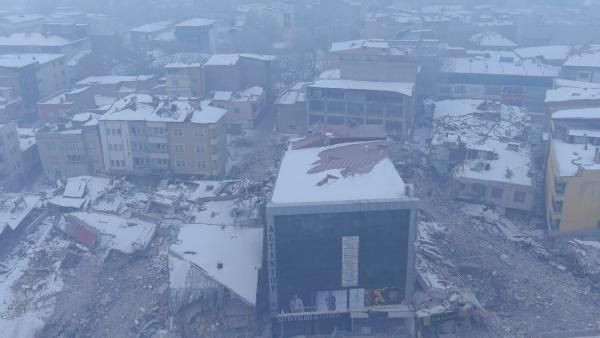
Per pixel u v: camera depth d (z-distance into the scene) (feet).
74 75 483.10
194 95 414.62
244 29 589.32
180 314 209.67
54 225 269.85
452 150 306.96
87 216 270.67
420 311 201.98
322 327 208.33
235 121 400.26
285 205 190.80
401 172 311.68
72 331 207.72
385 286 203.41
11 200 274.57
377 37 565.12
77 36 534.37
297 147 249.75
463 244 253.85
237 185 294.25
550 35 606.96
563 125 285.23
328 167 221.66
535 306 214.48
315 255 197.67
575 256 236.63
